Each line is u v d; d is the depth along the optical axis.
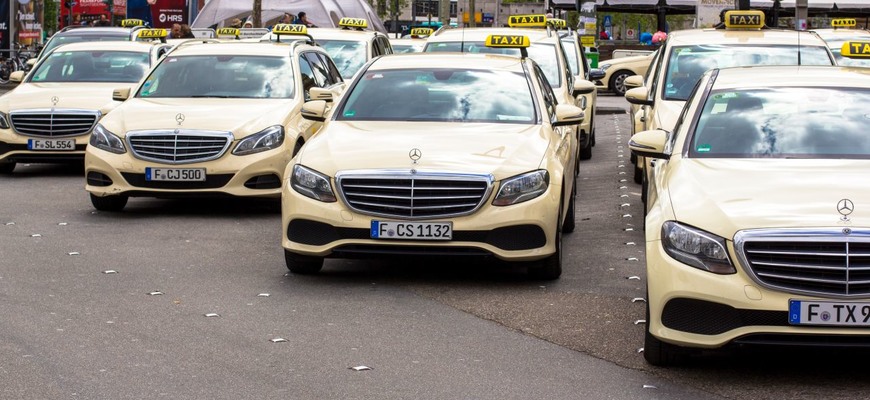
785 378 7.24
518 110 11.27
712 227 7.10
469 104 11.28
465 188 9.67
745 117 8.66
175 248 11.71
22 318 8.65
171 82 15.12
